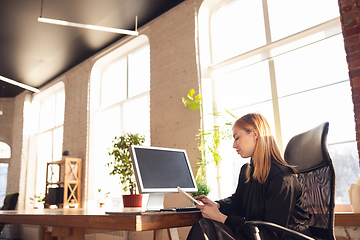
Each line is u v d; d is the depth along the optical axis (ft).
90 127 20.45
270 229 4.76
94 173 20.04
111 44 19.34
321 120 10.71
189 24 14.73
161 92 15.46
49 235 12.69
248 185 5.55
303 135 5.49
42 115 27.76
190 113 13.97
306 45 11.36
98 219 4.91
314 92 11.00
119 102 19.26
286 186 4.84
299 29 11.82
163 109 15.19
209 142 13.21
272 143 5.42
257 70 12.78
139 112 17.81
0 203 28.25
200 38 14.46
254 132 5.54
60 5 15.05
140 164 6.28
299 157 5.32
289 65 11.82
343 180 9.98
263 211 5.00
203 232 4.67
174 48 15.23
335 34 10.64
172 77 15.07
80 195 19.77
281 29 12.35
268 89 12.34
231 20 14.20
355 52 8.66
